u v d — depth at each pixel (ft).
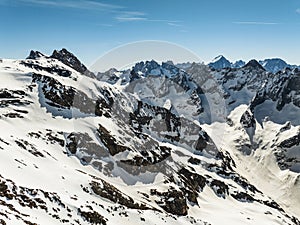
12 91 351.25
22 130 266.98
